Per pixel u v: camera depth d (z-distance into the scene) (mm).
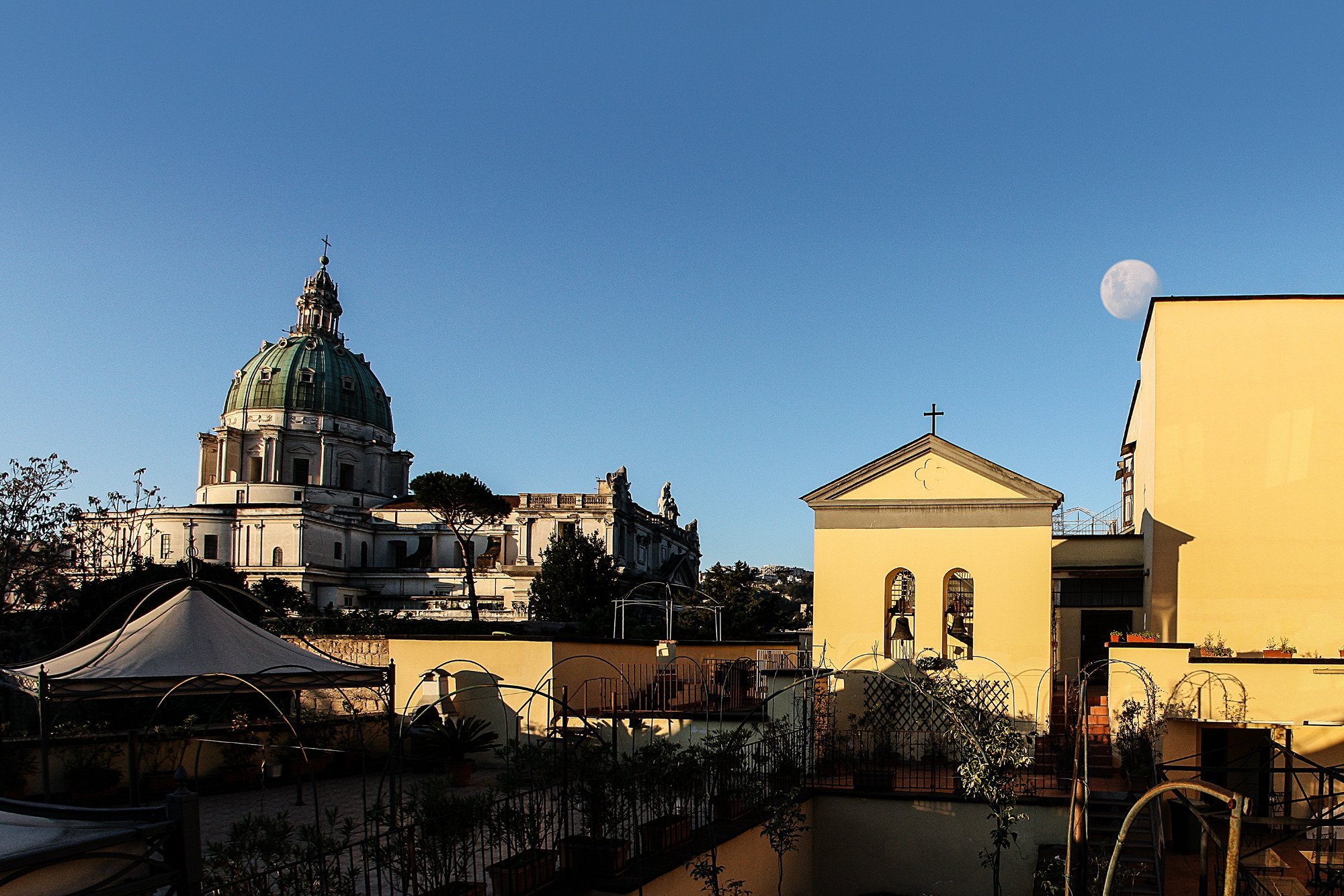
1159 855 15320
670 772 15047
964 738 18172
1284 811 19172
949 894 19391
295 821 18203
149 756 20922
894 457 24219
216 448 124062
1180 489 24453
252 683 17891
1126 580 31375
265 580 67188
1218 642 23812
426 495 87188
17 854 6367
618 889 13172
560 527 104438
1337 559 23547
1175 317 24922
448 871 11883
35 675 16984
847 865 20141
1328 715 19891
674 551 127000
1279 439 24094
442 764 23531
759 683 25938
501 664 25359
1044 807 18969
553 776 13930
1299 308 24312
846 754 22766
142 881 7148
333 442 121625
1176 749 21016
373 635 27156
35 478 42562
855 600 24125
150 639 18312
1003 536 23547
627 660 28047
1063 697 23219
